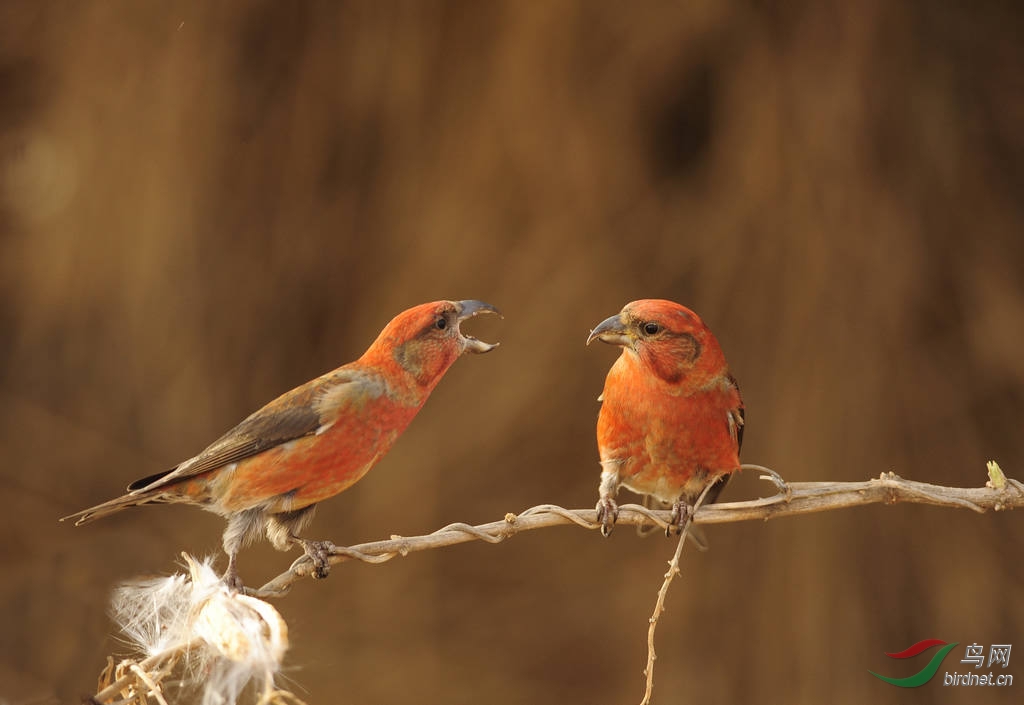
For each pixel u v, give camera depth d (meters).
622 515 6.05
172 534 12.83
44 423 13.16
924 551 11.99
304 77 13.78
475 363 13.25
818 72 13.05
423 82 13.66
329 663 12.05
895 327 12.52
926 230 12.80
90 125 13.70
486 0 13.60
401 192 13.71
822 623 11.80
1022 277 12.78
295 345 13.69
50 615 12.09
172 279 13.56
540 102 13.42
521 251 13.35
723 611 12.19
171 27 13.75
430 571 12.76
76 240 13.58
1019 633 11.69
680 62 13.38
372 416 5.80
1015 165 13.19
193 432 13.31
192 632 4.64
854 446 12.23
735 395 6.64
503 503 12.88
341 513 12.98
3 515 12.52
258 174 13.76
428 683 12.05
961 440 12.20
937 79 13.18
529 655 12.34
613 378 6.68
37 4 13.91
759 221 12.94
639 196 13.35
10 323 13.59
